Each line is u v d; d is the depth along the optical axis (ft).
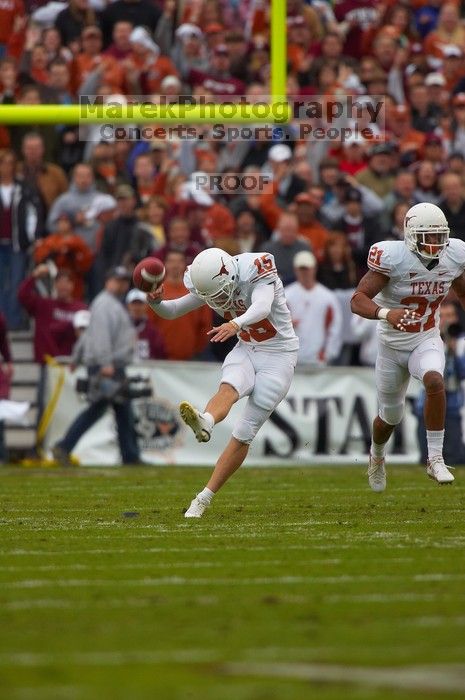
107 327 137.59
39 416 142.61
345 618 51.19
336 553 67.51
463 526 79.71
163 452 143.95
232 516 85.66
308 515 86.43
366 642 47.16
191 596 55.52
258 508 91.50
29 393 149.69
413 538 73.56
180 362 144.77
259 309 79.00
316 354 147.64
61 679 41.91
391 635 48.26
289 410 147.33
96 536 74.59
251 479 121.90
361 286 89.25
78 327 140.56
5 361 137.39
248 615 51.72
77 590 56.85
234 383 80.43
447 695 39.96
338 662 44.19
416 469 137.08
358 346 152.87
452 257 90.07
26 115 145.59
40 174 152.56
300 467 142.72
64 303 143.54
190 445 145.07
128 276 139.64
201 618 51.19
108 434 143.33
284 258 148.97
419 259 89.04
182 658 44.78
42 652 45.68
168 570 62.08
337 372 149.18
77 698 39.34
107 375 137.59
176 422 144.56
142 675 42.45
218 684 41.29
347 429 149.48
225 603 54.08
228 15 194.90
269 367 81.66
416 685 41.09
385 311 86.79
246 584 58.34
